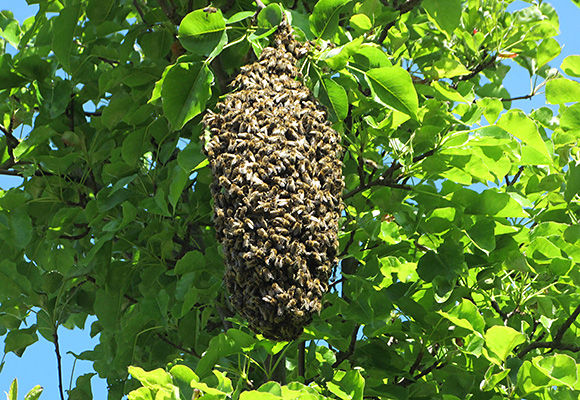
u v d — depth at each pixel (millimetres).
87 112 5430
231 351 3695
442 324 4031
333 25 3201
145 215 5121
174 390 3129
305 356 4656
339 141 2805
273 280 2516
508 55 5012
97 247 4445
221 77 4320
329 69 3240
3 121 5504
